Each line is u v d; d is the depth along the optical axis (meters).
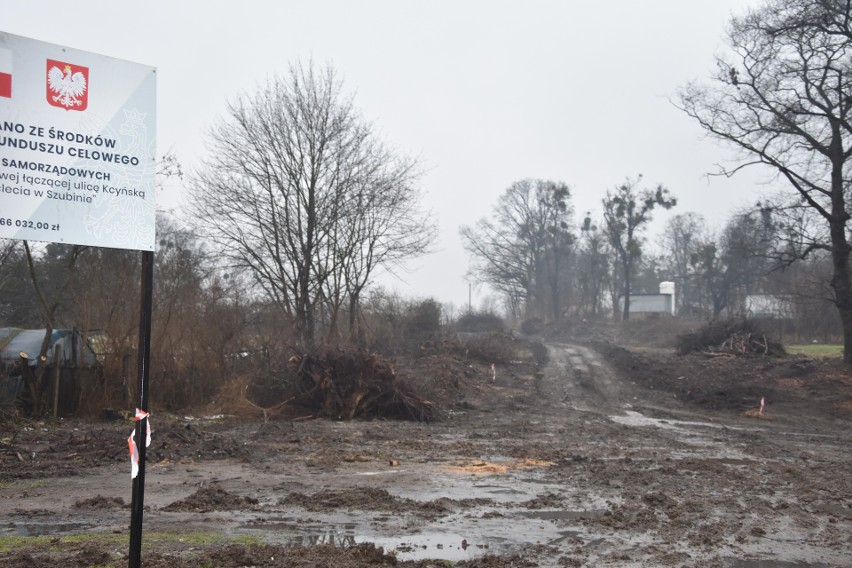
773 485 12.34
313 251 32.78
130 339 23.58
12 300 30.05
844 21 29.69
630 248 72.81
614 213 73.38
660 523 9.42
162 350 24.69
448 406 27.06
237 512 9.52
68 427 19.73
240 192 32.19
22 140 4.52
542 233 82.12
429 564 7.12
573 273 88.19
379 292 40.62
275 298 32.34
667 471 13.55
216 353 25.62
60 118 4.65
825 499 11.18
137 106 4.95
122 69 4.89
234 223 32.25
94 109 4.79
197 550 7.33
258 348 26.73
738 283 66.25
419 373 30.75
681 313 92.19
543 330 74.50
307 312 32.47
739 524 9.41
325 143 32.59
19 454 13.97
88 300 22.95
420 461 14.70
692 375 34.47
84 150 4.74
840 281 31.70
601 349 50.81
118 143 4.87
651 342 62.06
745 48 31.78
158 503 10.08
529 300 82.69
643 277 103.25
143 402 4.83
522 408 27.50
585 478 12.88
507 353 42.69
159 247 31.83
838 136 30.83
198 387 24.91
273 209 32.34
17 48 4.51
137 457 4.78
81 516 9.11
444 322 47.19
